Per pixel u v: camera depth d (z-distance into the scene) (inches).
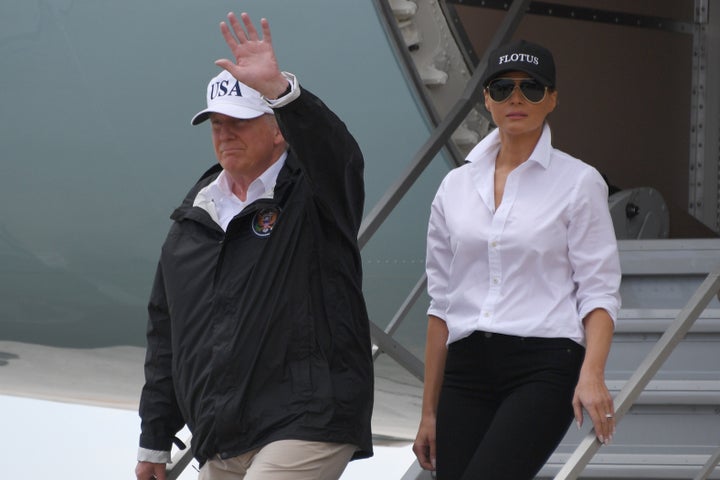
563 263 415.8
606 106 844.0
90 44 644.7
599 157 845.2
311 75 645.9
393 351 624.7
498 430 399.2
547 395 403.2
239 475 423.5
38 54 649.0
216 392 411.8
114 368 792.3
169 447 462.9
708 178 884.0
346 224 414.9
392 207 578.2
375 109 653.3
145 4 637.3
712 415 534.6
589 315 407.5
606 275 409.7
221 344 412.8
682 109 880.9
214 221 432.8
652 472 520.7
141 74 649.6
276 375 408.2
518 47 417.1
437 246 445.1
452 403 426.6
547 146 421.1
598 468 523.5
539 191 418.0
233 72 393.7
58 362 788.6
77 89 653.3
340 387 411.2
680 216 880.9
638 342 552.1
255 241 420.8
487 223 422.9
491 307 416.5
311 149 399.9
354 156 410.3
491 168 431.2
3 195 681.0
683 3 880.3
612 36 843.4
